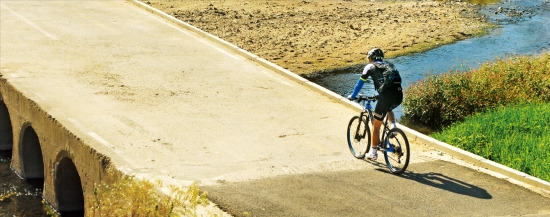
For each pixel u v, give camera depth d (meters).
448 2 44.69
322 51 34.00
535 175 17.16
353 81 30.27
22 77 23.20
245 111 20.50
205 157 17.22
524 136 20.42
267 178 15.90
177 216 12.89
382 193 15.07
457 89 24.97
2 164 24.97
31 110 21.27
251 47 33.97
